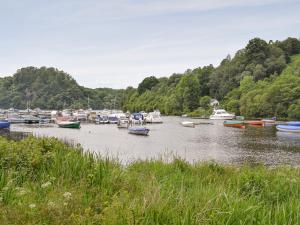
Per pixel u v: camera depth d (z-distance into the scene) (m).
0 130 55.59
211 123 79.31
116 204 4.96
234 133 51.28
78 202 5.40
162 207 4.95
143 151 29.80
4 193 5.82
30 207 4.95
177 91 138.88
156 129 60.69
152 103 155.38
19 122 78.19
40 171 7.73
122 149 31.31
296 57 139.38
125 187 6.85
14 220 4.58
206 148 32.75
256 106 90.75
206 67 160.62
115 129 62.22
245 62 133.62
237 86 124.50
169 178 9.56
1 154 8.16
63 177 7.32
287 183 8.93
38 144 9.35
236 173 11.41
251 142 38.53
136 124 75.94
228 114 92.94
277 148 33.06
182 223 4.63
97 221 4.66
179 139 42.16
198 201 5.72
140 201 5.39
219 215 5.01
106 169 7.64
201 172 11.70
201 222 4.75
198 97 132.38
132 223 4.45
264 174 9.93
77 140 39.78
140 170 11.48
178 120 95.12
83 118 92.69
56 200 5.41
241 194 7.74
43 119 80.38
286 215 5.36
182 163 12.60
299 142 38.53
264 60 129.38
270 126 67.25
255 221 5.10
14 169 7.41
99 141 39.44
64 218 4.68
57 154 8.40
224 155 28.00
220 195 5.86
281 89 86.31
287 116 84.62
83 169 7.67
